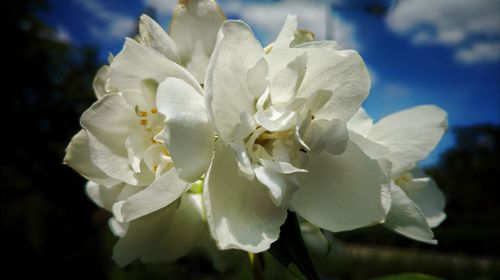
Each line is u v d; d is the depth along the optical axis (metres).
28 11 1.89
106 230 1.23
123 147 0.14
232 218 0.13
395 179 0.16
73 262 1.23
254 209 0.13
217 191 0.13
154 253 0.16
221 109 0.13
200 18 0.14
